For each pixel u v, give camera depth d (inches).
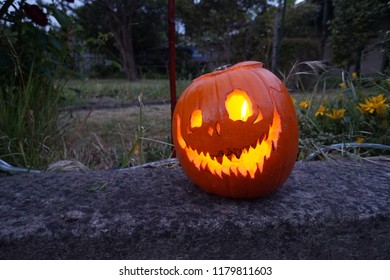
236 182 24.8
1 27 44.0
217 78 25.5
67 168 38.9
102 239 23.0
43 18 43.3
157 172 34.4
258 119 23.6
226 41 185.0
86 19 257.9
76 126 57.5
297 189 29.1
